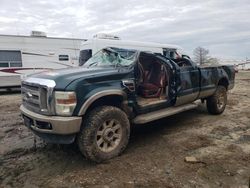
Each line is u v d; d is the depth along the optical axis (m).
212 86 6.27
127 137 4.12
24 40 13.60
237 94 10.88
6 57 13.23
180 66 5.51
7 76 13.33
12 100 10.67
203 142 4.63
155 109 4.81
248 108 7.67
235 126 5.67
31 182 3.30
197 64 6.03
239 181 3.22
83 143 3.65
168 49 14.45
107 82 3.90
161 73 5.20
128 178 3.34
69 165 3.78
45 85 3.52
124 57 4.67
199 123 5.95
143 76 5.32
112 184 3.20
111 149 3.92
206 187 3.09
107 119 3.81
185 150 4.26
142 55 4.76
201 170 3.52
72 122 3.45
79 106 3.52
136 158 3.95
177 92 5.11
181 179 3.29
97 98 3.69
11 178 3.42
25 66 13.75
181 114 6.85
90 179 3.33
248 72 32.19
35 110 3.76
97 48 11.72
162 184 3.17
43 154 4.21
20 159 4.04
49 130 3.54
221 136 4.98
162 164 3.73
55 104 3.48
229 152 4.14
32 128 3.82
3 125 6.15
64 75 3.74
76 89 3.50
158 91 5.13
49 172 3.57
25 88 4.05
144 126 5.74
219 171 3.48
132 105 4.27
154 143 4.62
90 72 3.97
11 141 4.92
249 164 3.69
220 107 6.75
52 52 14.44
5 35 13.11
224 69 6.83
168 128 5.57
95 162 3.79
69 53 14.99
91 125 3.64
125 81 4.14
